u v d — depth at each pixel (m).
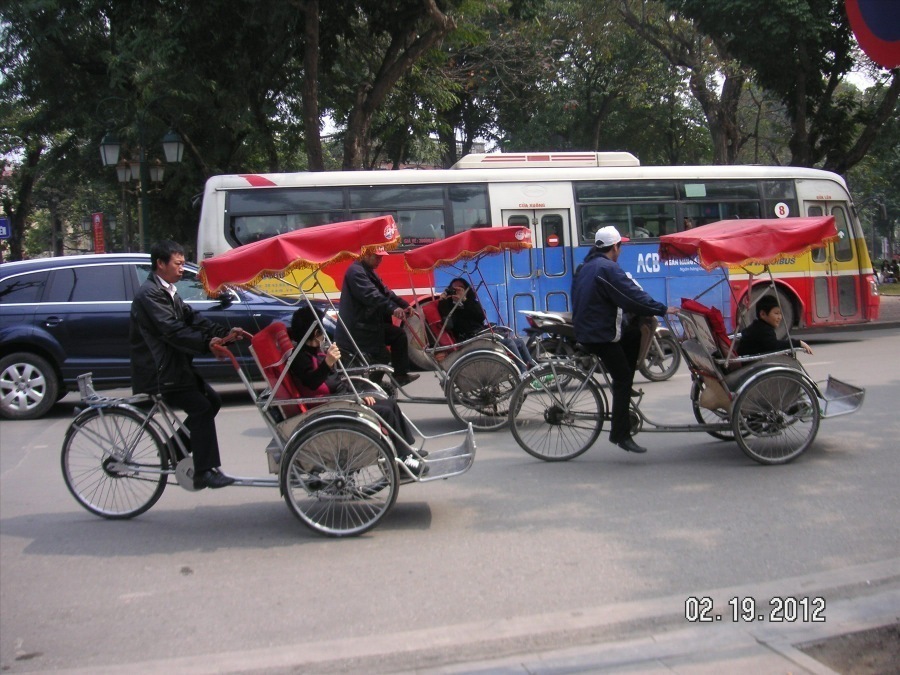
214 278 5.51
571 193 13.73
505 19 25.52
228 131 22.03
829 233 6.86
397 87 21.20
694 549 4.96
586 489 6.34
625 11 24.00
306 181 12.70
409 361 9.18
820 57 20.19
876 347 14.40
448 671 3.58
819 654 3.61
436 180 13.18
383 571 4.77
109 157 18.12
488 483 6.60
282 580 4.69
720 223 7.48
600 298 6.81
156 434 5.82
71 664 3.74
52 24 19.47
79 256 10.70
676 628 3.92
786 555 4.82
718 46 20.64
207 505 6.29
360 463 5.43
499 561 4.86
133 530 5.70
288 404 5.65
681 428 7.09
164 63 17.53
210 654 3.78
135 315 5.64
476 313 9.35
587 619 3.98
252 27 16.91
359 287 7.97
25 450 8.46
